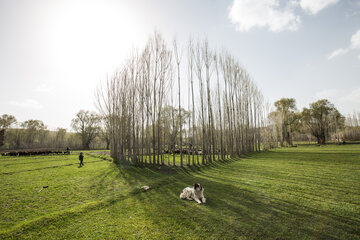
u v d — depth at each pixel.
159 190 8.84
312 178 9.95
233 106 26.55
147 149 18.55
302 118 51.94
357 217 5.18
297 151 28.20
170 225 5.08
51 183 10.23
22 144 52.62
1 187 9.32
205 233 4.59
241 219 5.33
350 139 56.38
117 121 22.55
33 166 17.09
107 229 4.89
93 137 56.38
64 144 59.44
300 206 6.16
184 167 15.48
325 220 5.07
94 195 8.10
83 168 16.00
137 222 5.30
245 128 31.36
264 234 4.45
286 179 10.02
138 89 19.17
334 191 7.60
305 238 4.22
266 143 38.56
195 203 6.85
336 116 51.69
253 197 7.29
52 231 4.80
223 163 18.44
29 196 7.86
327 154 21.06
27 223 5.13
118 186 9.80
